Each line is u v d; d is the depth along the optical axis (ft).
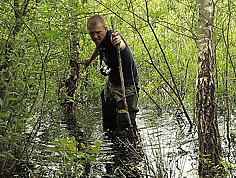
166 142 14.82
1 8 10.70
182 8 21.63
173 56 26.16
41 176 10.87
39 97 12.07
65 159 8.18
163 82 23.49
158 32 27.78
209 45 12.66
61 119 18.69
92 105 23.12
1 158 10.70
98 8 22.34
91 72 24.27
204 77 12.39
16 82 10.32
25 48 9.88
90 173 11.21
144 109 22.26
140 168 11.48
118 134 15.42
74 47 19.53
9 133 9.87
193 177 11.14
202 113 12.15
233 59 20.34
